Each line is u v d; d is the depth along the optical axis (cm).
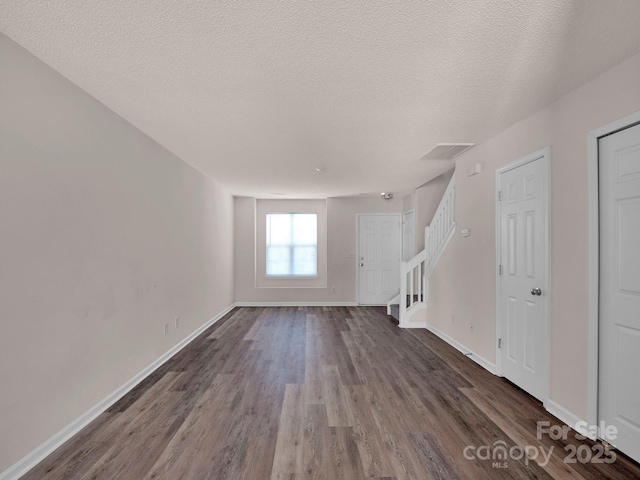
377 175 522
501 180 333
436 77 225
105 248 272
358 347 444
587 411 229
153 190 356
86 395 249
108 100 262
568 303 247
